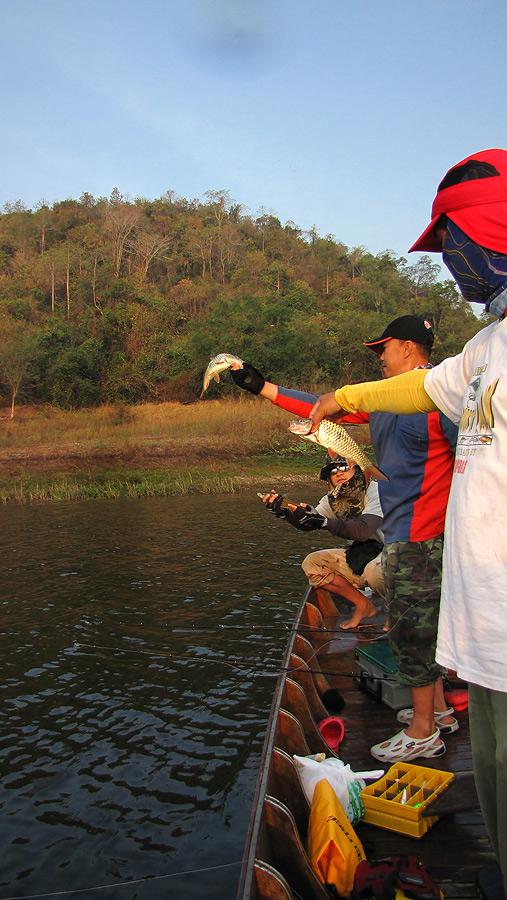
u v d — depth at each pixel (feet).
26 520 45.44
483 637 4.84
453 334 173.58
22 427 98.37
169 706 16.89
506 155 5.28
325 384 126.00
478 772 5.58
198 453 79.25
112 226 225.97
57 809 12.62
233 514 47.52
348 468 13.76
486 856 7.60
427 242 5.97
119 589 27.35
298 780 8.04
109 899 10.12
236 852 11.23
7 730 15.74
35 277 178.19
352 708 11.98
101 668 19.31
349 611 18.29
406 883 6.68
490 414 4.86
